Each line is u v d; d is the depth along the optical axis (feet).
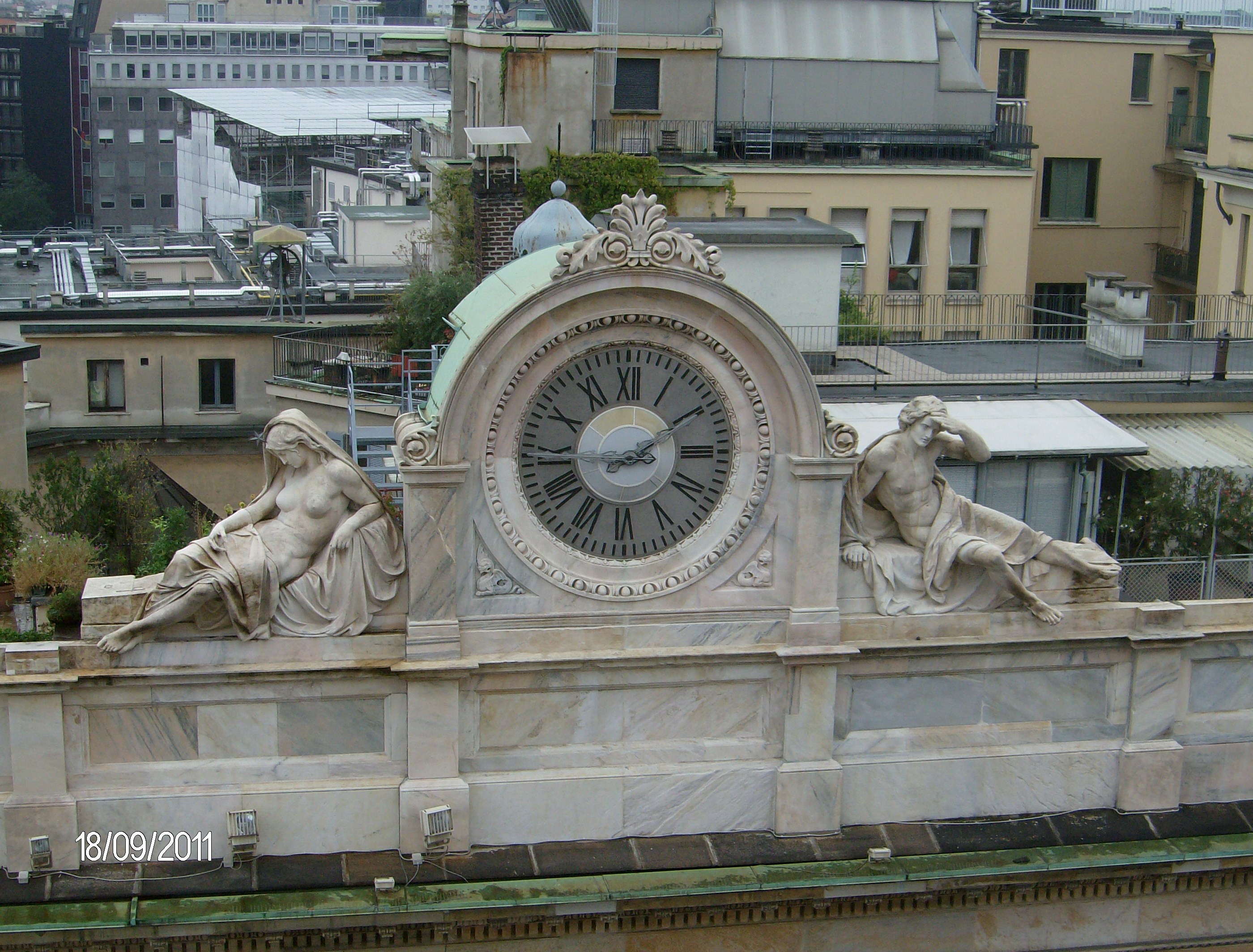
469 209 178.40
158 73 537.24
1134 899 72.38
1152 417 111.45
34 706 63.82
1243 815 73.87
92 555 98.99
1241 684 74.33
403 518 67.00
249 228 279.28
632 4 187.93
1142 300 120.47
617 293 64.44
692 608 68.18
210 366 168.76
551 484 66.59
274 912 63.46
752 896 67.36
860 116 193.26
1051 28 213.46
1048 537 71.05
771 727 69.87
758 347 65.87
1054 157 216.33
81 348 165.58
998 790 72.13
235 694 65.51
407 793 66.49
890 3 195.83
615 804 68.80
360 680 66.13
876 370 114.93
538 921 66.74
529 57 178.40
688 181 168.04
